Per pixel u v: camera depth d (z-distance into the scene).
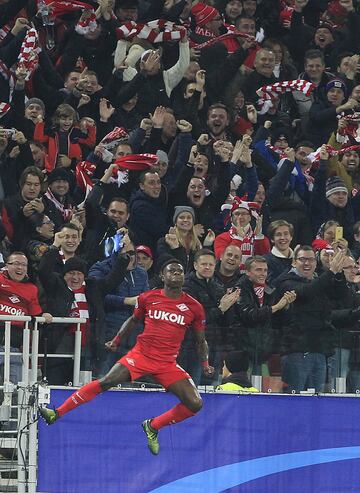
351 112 62.91
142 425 41.12
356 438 43.91
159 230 53.69
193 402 40.75
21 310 43.66
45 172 54.44
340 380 44.97
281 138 60.72
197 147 55.84
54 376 43.16
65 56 60.72
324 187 58.28
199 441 42.75
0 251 49.66
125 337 41.88
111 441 42.19
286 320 44.69
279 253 51.22
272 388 44.12
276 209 57.69
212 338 43.78
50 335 43.22
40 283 44.28
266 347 44.19
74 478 41.78
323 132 63.41
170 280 41.03
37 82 58.50
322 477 43.56
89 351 43.44
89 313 44.38
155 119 57.12
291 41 68.31
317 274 49.78
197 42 64.81
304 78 64.81
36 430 41.34
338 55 67.56
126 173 54.84
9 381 41.81
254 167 56.97
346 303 45.84
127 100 59.66
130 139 56.62
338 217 58.72
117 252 46.09
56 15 61.31
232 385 43.41
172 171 56.56
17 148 53.12
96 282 44.69
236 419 43.06
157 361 40.84
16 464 42.25
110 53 61.94
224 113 59.16
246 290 45.53
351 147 59.66
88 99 58.56
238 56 62.91
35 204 50.00
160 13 64.00
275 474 43.19
